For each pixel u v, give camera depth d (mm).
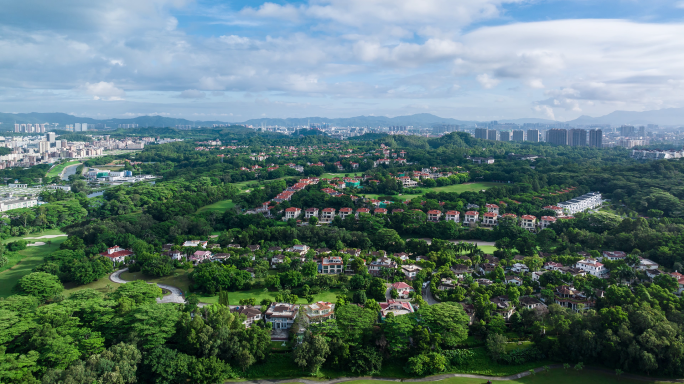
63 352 154000
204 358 164375
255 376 167750
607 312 178750
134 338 166375
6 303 189500
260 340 174375
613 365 171500
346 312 185500
